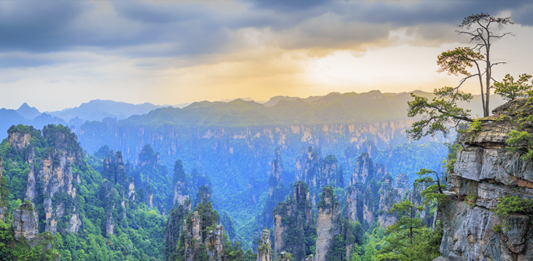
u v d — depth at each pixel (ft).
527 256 111.24
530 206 111.14
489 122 130.21
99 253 464.65
